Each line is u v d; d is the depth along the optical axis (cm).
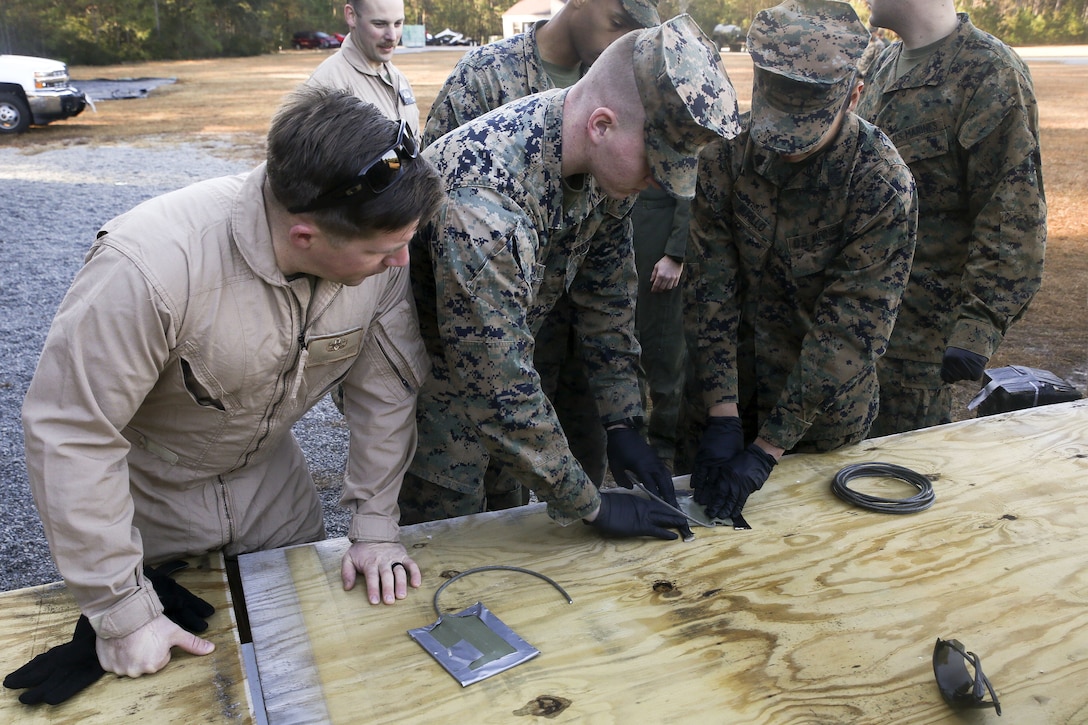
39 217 805
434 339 189
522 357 156
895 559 168
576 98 154
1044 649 143
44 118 1320
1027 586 160
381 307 157
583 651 141
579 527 180
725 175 212
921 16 266
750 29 184
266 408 150
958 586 160
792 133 179
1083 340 538
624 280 208
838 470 207
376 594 153
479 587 158
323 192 119
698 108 138
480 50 265
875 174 190
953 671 130
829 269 206
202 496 162
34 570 304
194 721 124
